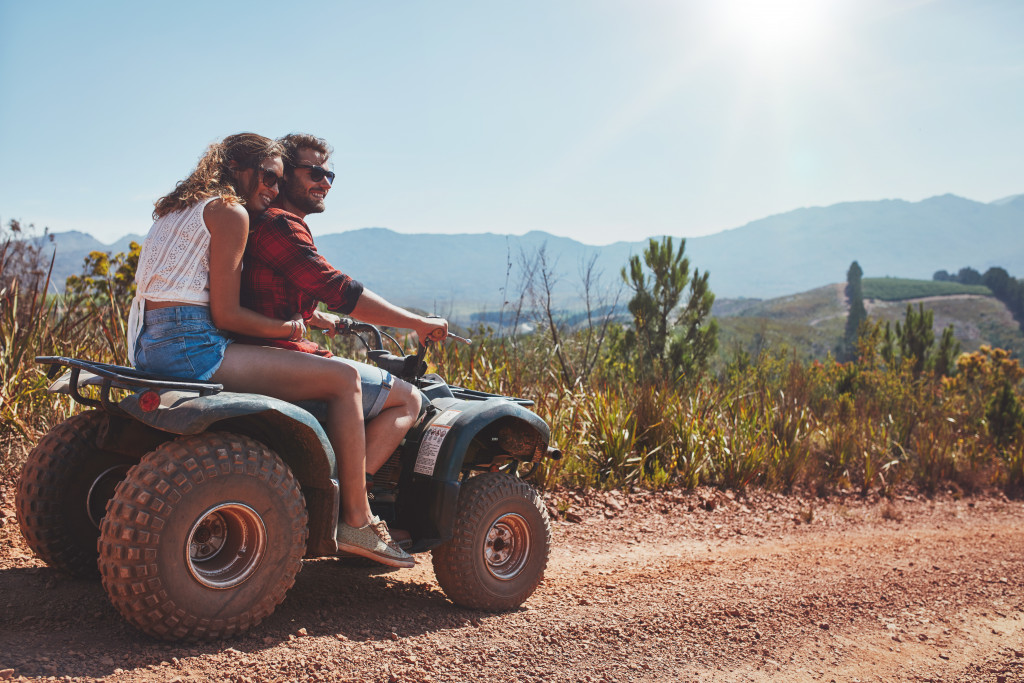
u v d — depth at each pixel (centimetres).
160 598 266
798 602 465
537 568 402
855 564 581
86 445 329
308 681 268
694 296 1152
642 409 848
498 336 884
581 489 729
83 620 295
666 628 394
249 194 318
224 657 273
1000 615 485
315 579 407
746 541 656
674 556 573
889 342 1678
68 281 826
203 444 279
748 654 373
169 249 292
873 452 1016
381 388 344
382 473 381
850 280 17788
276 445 318
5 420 513
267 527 291
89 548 333
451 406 382
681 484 808
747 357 1395
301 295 332
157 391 274
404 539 363
